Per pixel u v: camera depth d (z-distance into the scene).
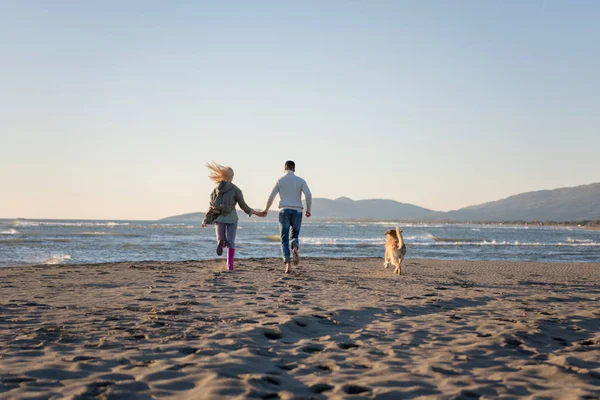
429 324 4.71
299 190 9.59
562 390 2.75
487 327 4.59
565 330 4.58
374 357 3.40
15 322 4.34
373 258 16.22
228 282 7.76
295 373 2.97
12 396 2.41
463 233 65.25
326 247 24.94
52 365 2.97
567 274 11.98
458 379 2.92
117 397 2.45
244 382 2.71
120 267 10.68
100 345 3.52
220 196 9.41
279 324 4.33
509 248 27.61
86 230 49.31
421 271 11.56
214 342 3.65
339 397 2.54
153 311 4.94
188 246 22.81
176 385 2.67
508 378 2.97
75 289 6.76
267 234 45.44
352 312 5.25
